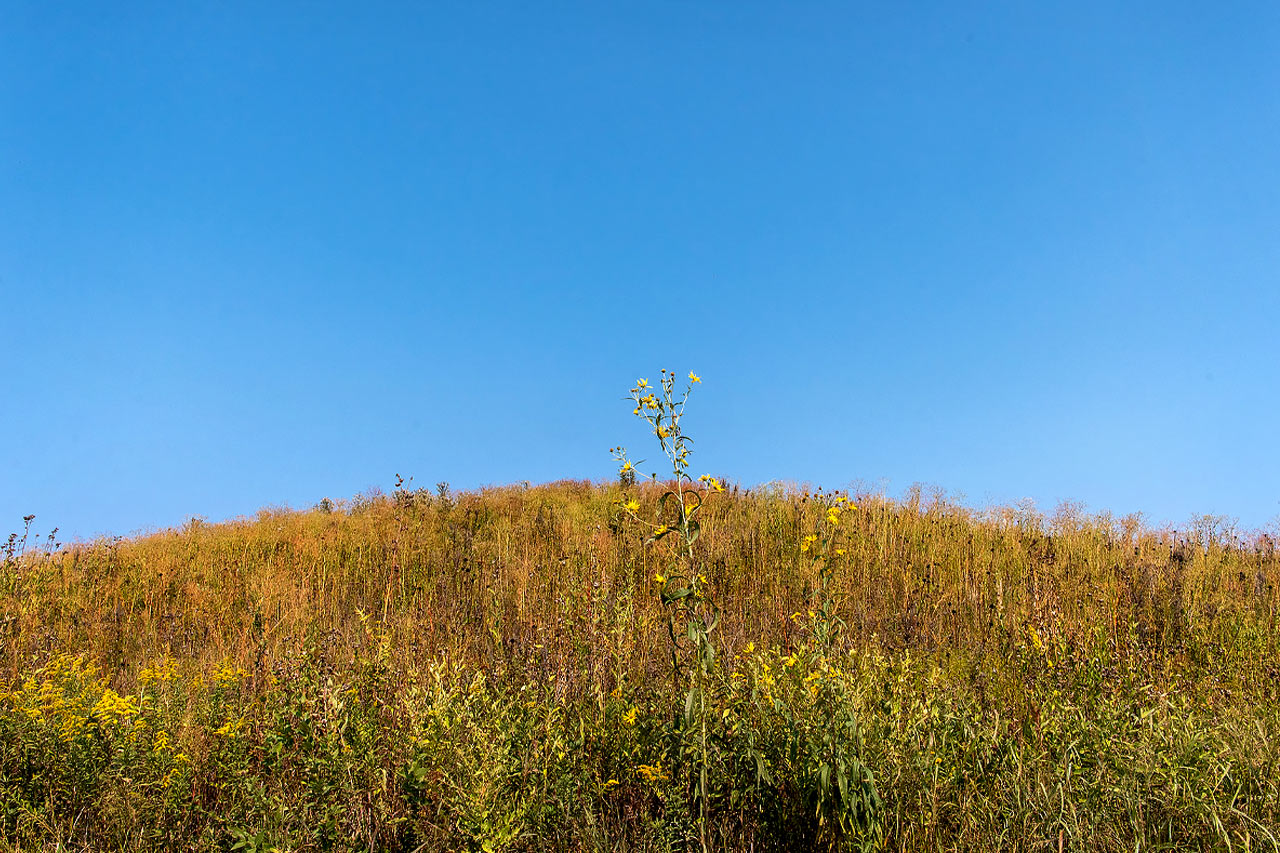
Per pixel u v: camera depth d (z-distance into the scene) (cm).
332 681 398
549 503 1391
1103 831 329
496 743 341
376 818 348
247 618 760
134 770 379
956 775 347
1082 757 374
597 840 339
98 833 365
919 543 955
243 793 361
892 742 352
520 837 325
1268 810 339
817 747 335
